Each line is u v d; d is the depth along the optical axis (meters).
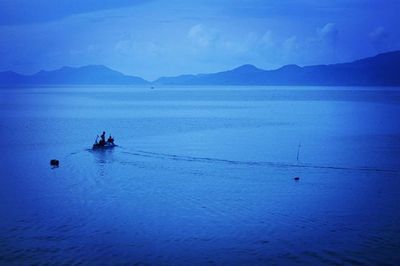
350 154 56.34
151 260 24.23
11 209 33.00
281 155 56.16
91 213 32.06
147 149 61.12
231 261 24.08
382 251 25.12
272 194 37.28
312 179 42.78
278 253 25.05
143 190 38.56
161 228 28.98
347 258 24.31
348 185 40.28
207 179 42.88
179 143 67.31
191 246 26.08
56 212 32.25
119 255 24.83
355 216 31.22
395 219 30.48
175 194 37.28
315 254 24.86
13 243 26.38
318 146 63.62
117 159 53.44
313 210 32.69
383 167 47.94
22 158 54.03
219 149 61.19
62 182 41.47
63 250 25.45
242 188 39.38
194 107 158.38
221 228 28.95
